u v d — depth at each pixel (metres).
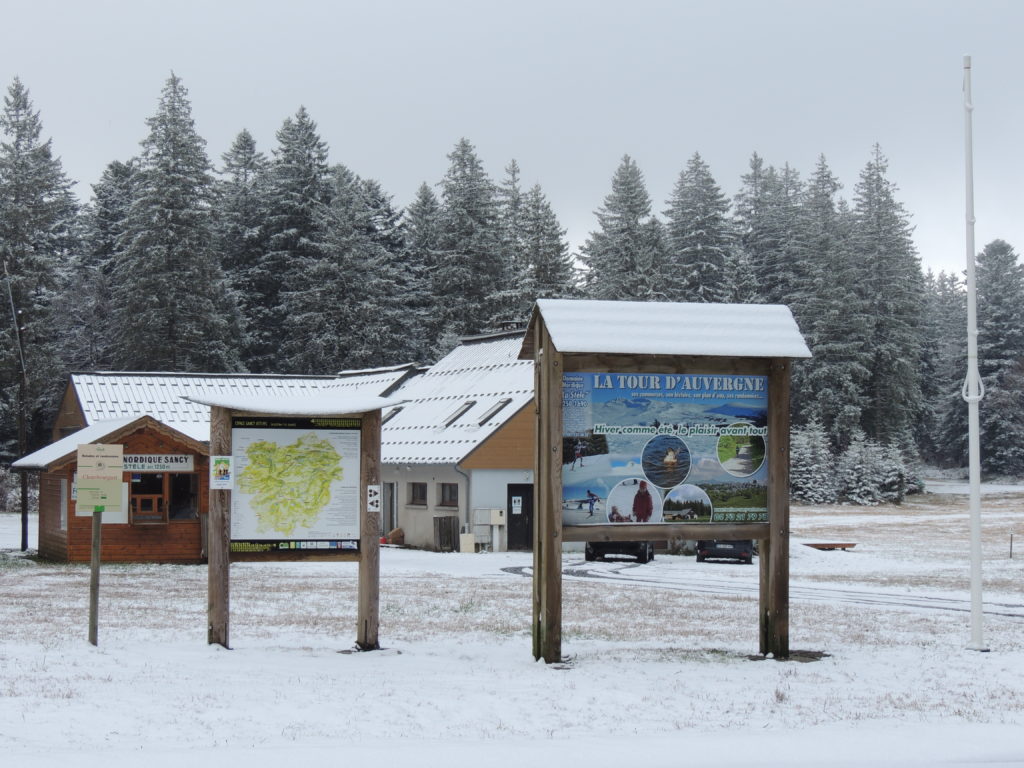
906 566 40.66
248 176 102.88
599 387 16.83
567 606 24.69
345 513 17.48
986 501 98.00
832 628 21.03
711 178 111.50
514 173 114.88
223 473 16.94
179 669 14.71
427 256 107.62
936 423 130.88
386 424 55.19
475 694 13.63
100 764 9.34
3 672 13.73
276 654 16.67
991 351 125.94
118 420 39.16
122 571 33.12
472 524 45.31
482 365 54.53
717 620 22.31
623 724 12.11
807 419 105.62
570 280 100.75
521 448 46.06
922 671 16.00
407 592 27.03
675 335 16.67
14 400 77.06
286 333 93.12
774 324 17.33
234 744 10.53
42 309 75.62
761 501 17.27
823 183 120.81
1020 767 10.30
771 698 13.79
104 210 98.62
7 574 31.50
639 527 16.81
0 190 74.56
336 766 9.62
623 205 103.19
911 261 112.88
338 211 90.88
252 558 17.14
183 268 79.25
